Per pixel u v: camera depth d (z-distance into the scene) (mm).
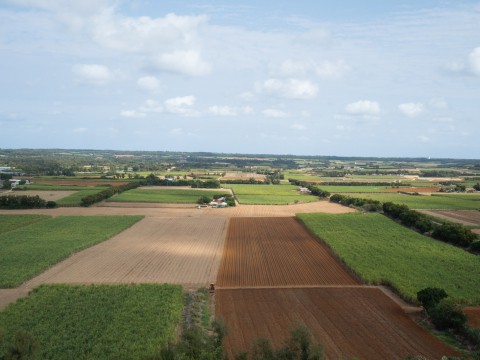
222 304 55531
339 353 41500
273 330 46781
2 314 51062
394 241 90375
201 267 74062
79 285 62438
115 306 53500
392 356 41031
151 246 90000
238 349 41844
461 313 46375
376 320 50000
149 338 44625
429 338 45281
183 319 50500
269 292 60531
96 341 43969
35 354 36625
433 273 67312
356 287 62969
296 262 77500
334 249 83125
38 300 55750
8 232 101812
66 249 83250
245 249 87875
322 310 53188
